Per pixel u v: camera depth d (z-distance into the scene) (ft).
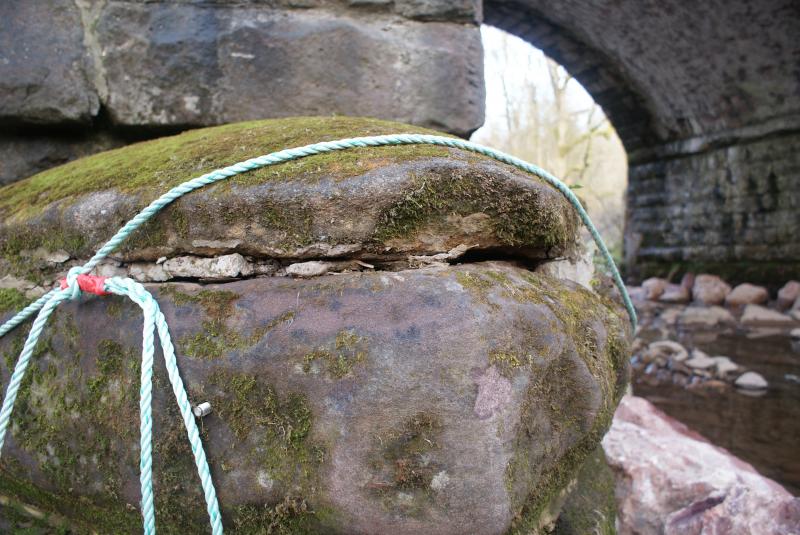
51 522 4.39
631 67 30.99
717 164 29.27
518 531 3.57
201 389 3.42
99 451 3.82
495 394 3.07
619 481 6.75
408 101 6.92
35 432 4.12
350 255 3.59
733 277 27.35
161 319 3.53
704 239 30.30
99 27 6.26
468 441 3.00
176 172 4.06
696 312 24.09
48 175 5.21
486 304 3.22
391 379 3.04
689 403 12.60
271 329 3.33
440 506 3.03
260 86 6.57
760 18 22.82
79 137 6.56
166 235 3.83
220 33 6.47
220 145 4.38
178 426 3.50
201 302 3.59
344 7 6.79
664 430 7.98
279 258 3.68
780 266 25.63
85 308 3.98
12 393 3.93
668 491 6.21
